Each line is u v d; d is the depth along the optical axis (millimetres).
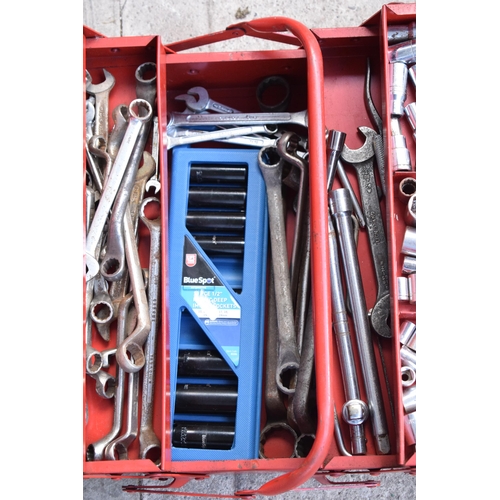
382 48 971
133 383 975
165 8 1316
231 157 1055
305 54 1007
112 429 969
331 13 1290
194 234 1055
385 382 985
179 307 1010
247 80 1101
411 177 958
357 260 999
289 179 1043
